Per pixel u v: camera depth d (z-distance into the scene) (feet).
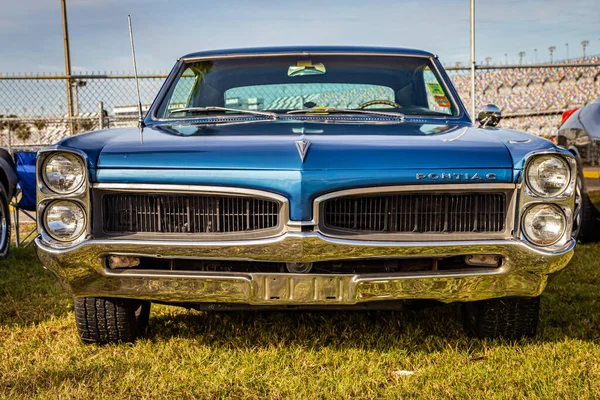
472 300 8.61
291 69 12.04
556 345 9.60
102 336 9.91
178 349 9.80
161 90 12.16
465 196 8.28
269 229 8.02
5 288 14.48
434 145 8.39
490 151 8.32
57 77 31.53
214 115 11.34
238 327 10.87
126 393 8.13
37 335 10.79
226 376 8.61
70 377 8.63
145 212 8.34
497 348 9.50
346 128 9.71
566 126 19.20
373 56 12.37
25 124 32.07
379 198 8.15
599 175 17.42
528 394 7.91
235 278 8.21
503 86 115.85
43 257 8.36
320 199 7.86
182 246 8.06
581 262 16.29
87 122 31.89
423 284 8.29
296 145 8.20
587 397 7.73
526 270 8.31
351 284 8.14
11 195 19.17
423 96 11.88
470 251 8.14
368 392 8.05
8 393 8.14
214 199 8.18
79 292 8.71
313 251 7.86
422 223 8.21
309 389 8.20
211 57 12.48
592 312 11.66
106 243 8.17
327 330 10.59
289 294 8.20
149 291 8.50
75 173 8.22
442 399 7.82
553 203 8.18
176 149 8.30
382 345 9.80
